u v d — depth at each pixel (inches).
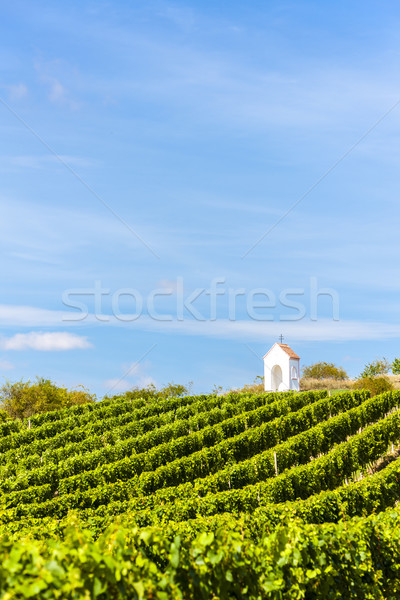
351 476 752.3
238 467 681.0
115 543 196.2
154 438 917.8
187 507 495.2
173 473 714.8
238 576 222.5
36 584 153.5
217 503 529.7
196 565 213.8
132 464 759.7
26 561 170.2
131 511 506.3
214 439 912.3
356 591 293.0
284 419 954.7
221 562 218.8
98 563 173.8
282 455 751.7
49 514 595.2
